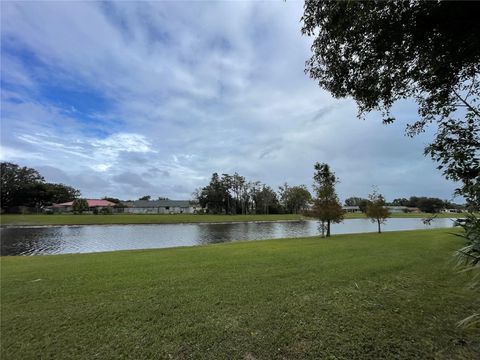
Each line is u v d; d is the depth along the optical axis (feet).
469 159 9.43
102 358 10.73
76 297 17.69
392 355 10.23
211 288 18.88
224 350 11.00
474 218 8.56
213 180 272.10
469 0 8.67
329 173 68.03
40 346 11.69
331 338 11.55
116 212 242.99
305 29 12.47
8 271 27.04
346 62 12.99
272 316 13.91
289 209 268.21
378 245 38.55
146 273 23.85
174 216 193.06
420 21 10.09
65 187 281.13
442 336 11.41
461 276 19.90
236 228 123.03
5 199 223.10
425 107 13.74
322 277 20.92
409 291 17.12
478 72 11.43
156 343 11.67
